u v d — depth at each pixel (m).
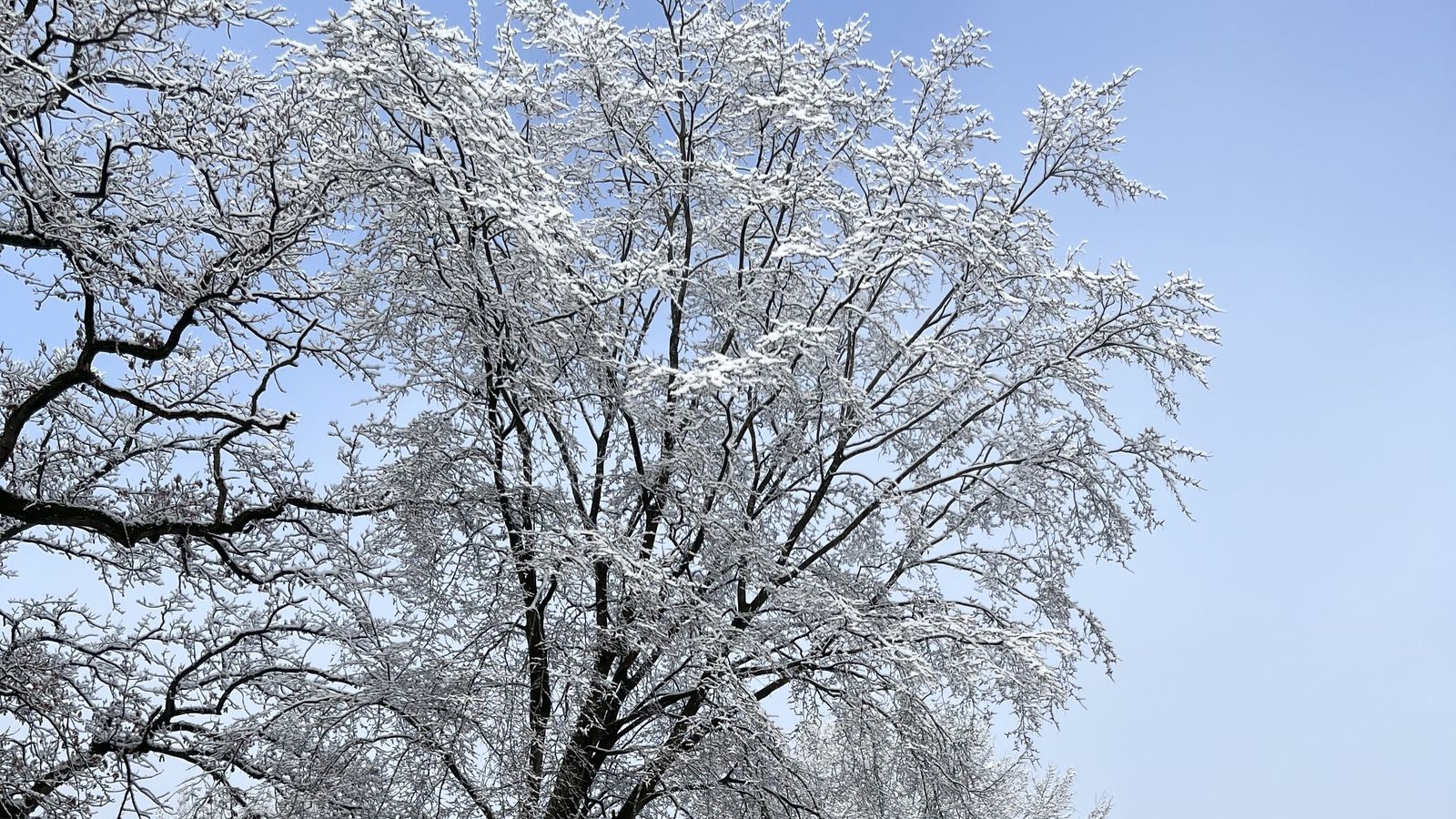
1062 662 12.06
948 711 11.73
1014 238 11.90
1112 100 12.40
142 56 7.75
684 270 10.74
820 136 12.12
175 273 8.13
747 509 11.40
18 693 8.83
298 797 9.30
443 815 9.30
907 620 10.94
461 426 9.77
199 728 10.22
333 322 8.99
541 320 8.97
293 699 10.12
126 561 10.53
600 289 9.16
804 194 10.80
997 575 12.53
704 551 10.38
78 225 7.82
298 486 9.85
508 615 9.66
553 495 9.84
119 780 9.10
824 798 11.40
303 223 8.27
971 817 11.52
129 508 9.52
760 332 11.67
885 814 12.17
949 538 12.47
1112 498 12.12
